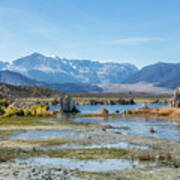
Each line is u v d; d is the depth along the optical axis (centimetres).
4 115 10106
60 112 13700
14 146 3978
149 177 2373
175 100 11581
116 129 6812
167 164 2973
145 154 3525
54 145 4138
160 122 8681
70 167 2728
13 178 2194
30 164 2811
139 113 11831
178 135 5750
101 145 4194
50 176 2322
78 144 4250
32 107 12988
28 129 6344
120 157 3309
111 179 2292
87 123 8169
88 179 2278
